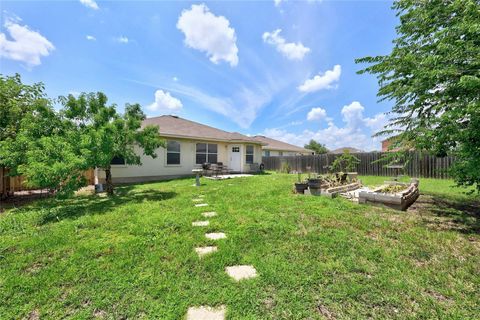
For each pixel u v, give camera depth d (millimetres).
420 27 4578
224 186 8078
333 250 2736
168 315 1705
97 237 3195
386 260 2482
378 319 1655
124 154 6391
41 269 2348
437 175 10750
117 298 1895
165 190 7363
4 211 4969
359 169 14039
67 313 1747
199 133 13047
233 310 1757
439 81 3844
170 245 2902
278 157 19125
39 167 4492
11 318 1697
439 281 2100
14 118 6215
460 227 3549
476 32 3123
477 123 3223
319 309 1764
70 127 6004
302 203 5141
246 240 3035
